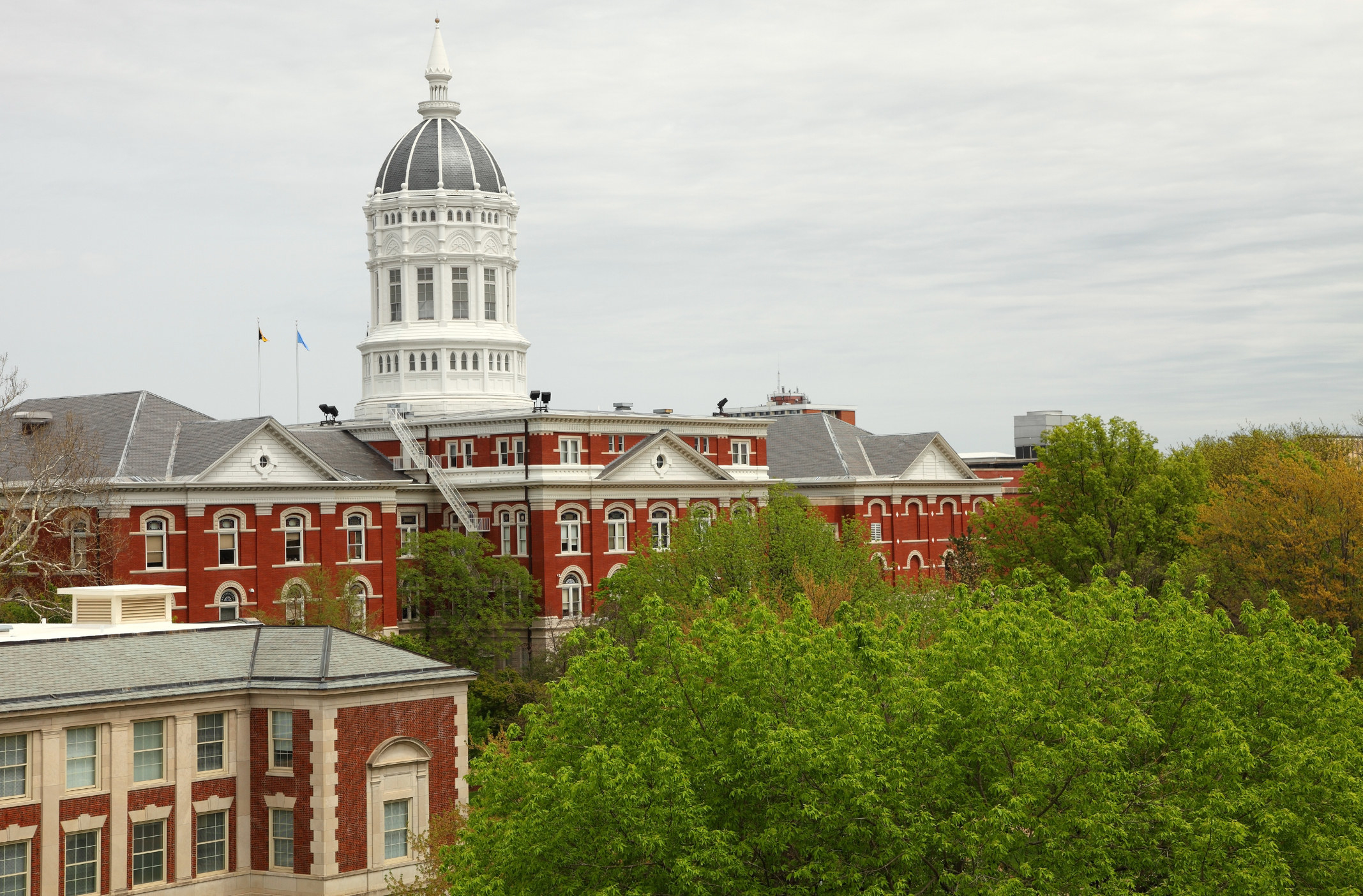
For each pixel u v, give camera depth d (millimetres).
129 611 60156
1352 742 42719
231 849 51344
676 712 43781
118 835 48688
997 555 103500
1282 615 50875
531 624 115188
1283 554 85438
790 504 108250
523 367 146625
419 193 141875
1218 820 37344
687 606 91812
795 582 95875
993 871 38594
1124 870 40156
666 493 124062
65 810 47656
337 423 131500
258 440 103062
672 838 39625
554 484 116062
